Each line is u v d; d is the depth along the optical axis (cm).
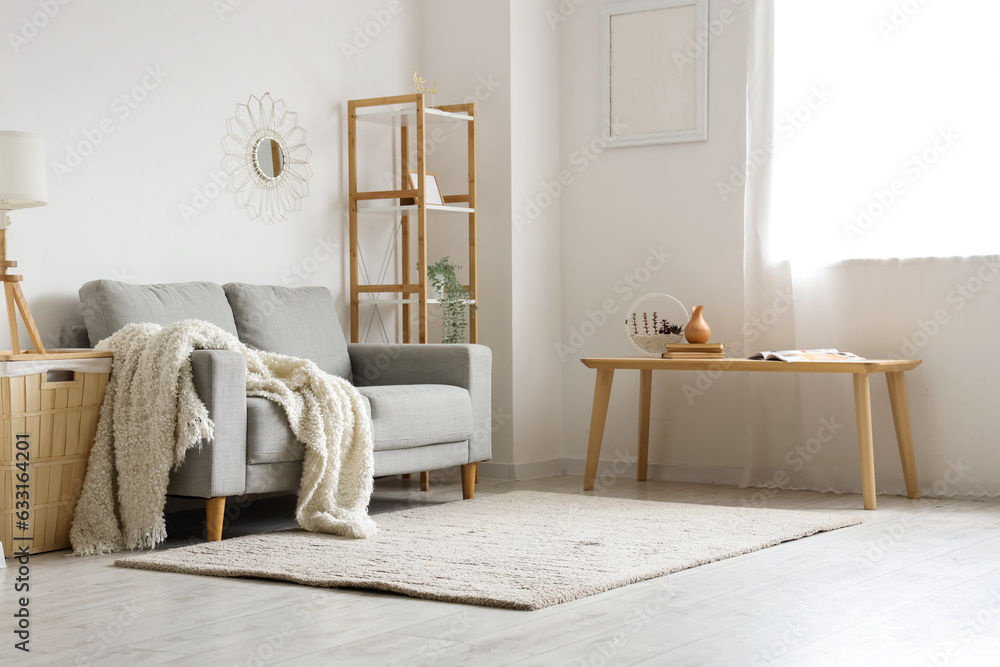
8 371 307
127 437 326
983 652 208
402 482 488
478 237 512
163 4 405
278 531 347
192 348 327
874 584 269
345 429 353
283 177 455
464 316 504
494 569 281
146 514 321
